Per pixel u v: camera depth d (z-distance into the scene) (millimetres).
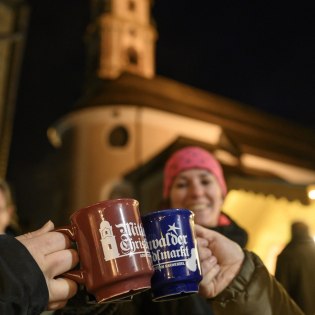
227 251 1585
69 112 21578
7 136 14578
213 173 2650
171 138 21047
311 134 27391
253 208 9898
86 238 1220
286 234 9828
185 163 2633
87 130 21062
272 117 26797
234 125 24109
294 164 23234
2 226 3254
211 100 25062
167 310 2059
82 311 1627
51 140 24422
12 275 1085
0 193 3291
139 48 28078
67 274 1221
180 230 1342
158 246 1314
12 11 15422
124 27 28078
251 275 1579
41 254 1180
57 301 1201
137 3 29312
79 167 20656
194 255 1344
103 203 1241
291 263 2121
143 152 20375
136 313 2035
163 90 23328
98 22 28000
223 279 1558
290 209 9891
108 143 20719
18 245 1157
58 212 20734
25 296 1084
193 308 2074
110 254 1188
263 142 23875
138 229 1255
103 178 20203
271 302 1567
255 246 9836
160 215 1343
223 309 1538
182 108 22688
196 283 1336
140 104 21031
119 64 27016
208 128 21922
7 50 15078
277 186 8000
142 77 23859
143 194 19469
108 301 1195
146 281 1224
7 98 14789
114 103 20797
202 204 2568
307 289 2035
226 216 2688
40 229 1277
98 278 1180
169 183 2703
